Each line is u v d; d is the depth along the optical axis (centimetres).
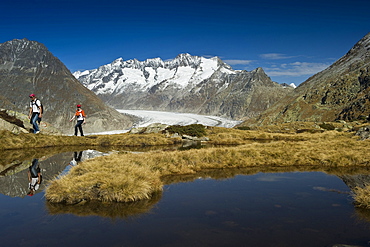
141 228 688
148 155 1769
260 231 664
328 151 2027
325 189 1126
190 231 664
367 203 873
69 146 2989
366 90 13538
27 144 2722
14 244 591
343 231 666
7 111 3153
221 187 1170
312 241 604
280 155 1939
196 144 3481
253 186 1188
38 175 1355
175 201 945
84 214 804
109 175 1077
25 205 889
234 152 1928
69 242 602
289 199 967
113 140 3347
